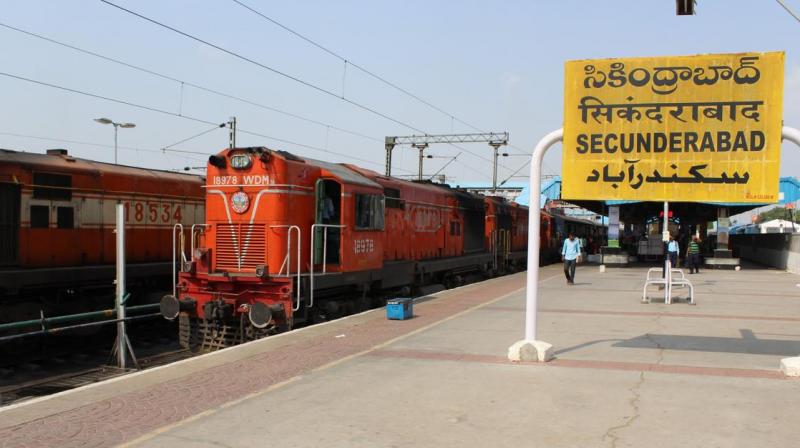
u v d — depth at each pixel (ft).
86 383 33.55
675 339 33.22
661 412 19.98
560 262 133.59
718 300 52.08
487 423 19.07
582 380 24.22
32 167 41.65
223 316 38.93
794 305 48.49
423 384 23.82
